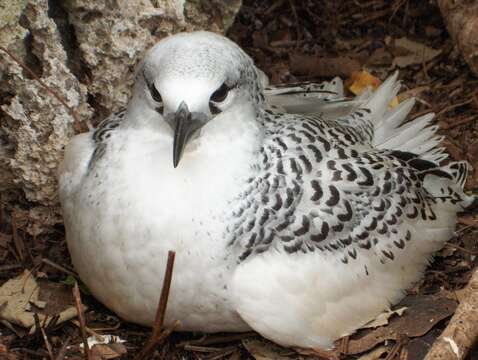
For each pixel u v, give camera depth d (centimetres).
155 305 74
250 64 73
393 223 77
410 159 81
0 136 84
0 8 80
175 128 69
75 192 75
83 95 85
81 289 81
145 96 72
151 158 72
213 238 71
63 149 83
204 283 72
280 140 74
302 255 73
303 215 73
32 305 80
